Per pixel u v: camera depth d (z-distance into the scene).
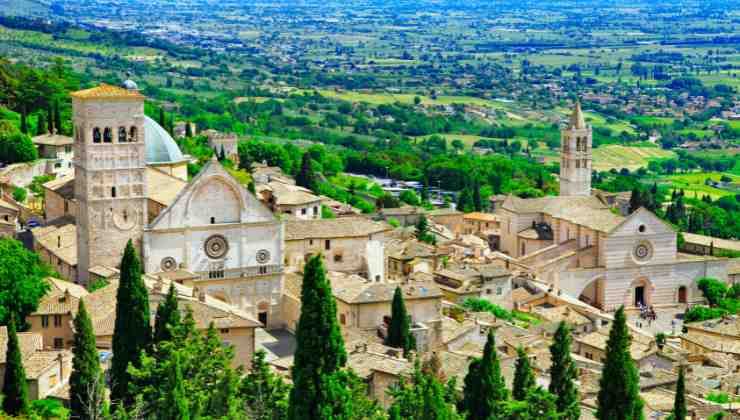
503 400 152.75
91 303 196.12
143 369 153.50
